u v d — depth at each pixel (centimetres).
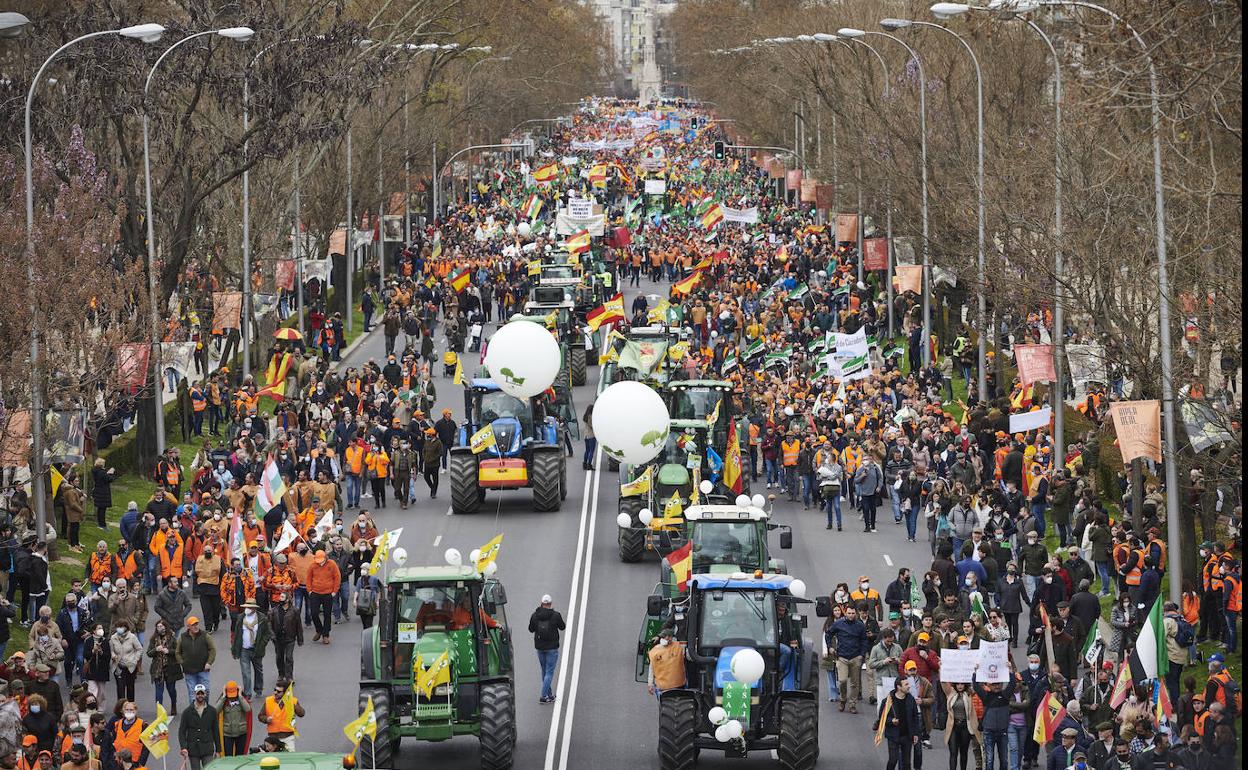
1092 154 9244
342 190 18062
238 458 10625
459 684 6438
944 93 14950
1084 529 8900
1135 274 8662
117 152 13488
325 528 8750
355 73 13612
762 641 6391
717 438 11006
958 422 12812
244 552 8500
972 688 6394
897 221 16038
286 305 19462
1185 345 8994
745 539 8212
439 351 17238
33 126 11106
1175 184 7588
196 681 7156
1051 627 6956
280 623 7519
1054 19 9206
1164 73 6344
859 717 7294
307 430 11900
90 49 11419
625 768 6575
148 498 11331
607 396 8825
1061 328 10088
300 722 7194
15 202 10275
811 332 15950
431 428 11481
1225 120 6612
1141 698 6088
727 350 15225
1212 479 8100
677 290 17050
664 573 7988
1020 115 14012
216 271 15700
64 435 9500
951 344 15350
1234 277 7394
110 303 9975
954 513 9444
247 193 13950
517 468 10906
